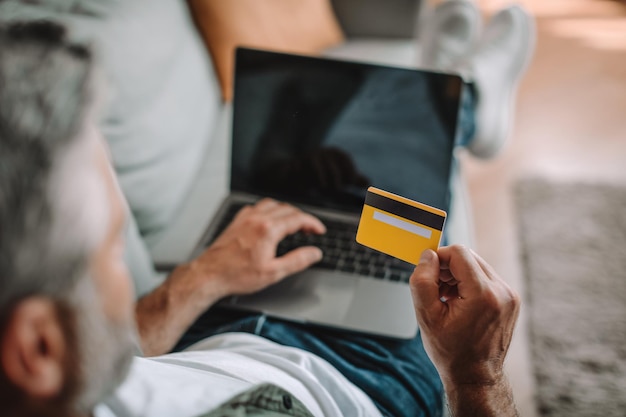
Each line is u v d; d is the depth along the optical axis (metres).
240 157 0.97
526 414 1.16
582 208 1.67
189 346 0.75
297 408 0.47
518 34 1.53
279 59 0.91
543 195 1.73
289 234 0.89
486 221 1.65
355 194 0.93
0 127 0.25
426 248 0.57
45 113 0.26
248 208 0.88
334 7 1.70
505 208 1.70
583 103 2.20
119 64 0.89
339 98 0.91
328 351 0.73
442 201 0.91
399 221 0.58
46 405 0.28
